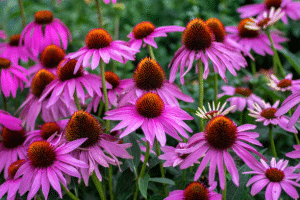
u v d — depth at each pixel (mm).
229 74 1290
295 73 1688
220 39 1087
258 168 836
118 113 888
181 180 942
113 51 949
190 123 1158
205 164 838
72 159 872
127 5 1926
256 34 1231
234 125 856
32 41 1167
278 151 1105
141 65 953
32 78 1130
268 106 1017
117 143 919
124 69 1482
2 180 1009
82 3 1879
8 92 1094
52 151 878
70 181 903
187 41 957
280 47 1224
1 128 1030
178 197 884
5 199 994
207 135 847
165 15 2008
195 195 873
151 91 950
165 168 982
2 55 1199
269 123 1003
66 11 1844
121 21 1920
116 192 941
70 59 959
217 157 839
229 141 840
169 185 984
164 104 915
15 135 1008
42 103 1052
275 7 1303
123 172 949
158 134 870
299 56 1808
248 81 1304
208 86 1263
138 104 890
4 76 1101
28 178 867
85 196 1001
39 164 871
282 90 1106
